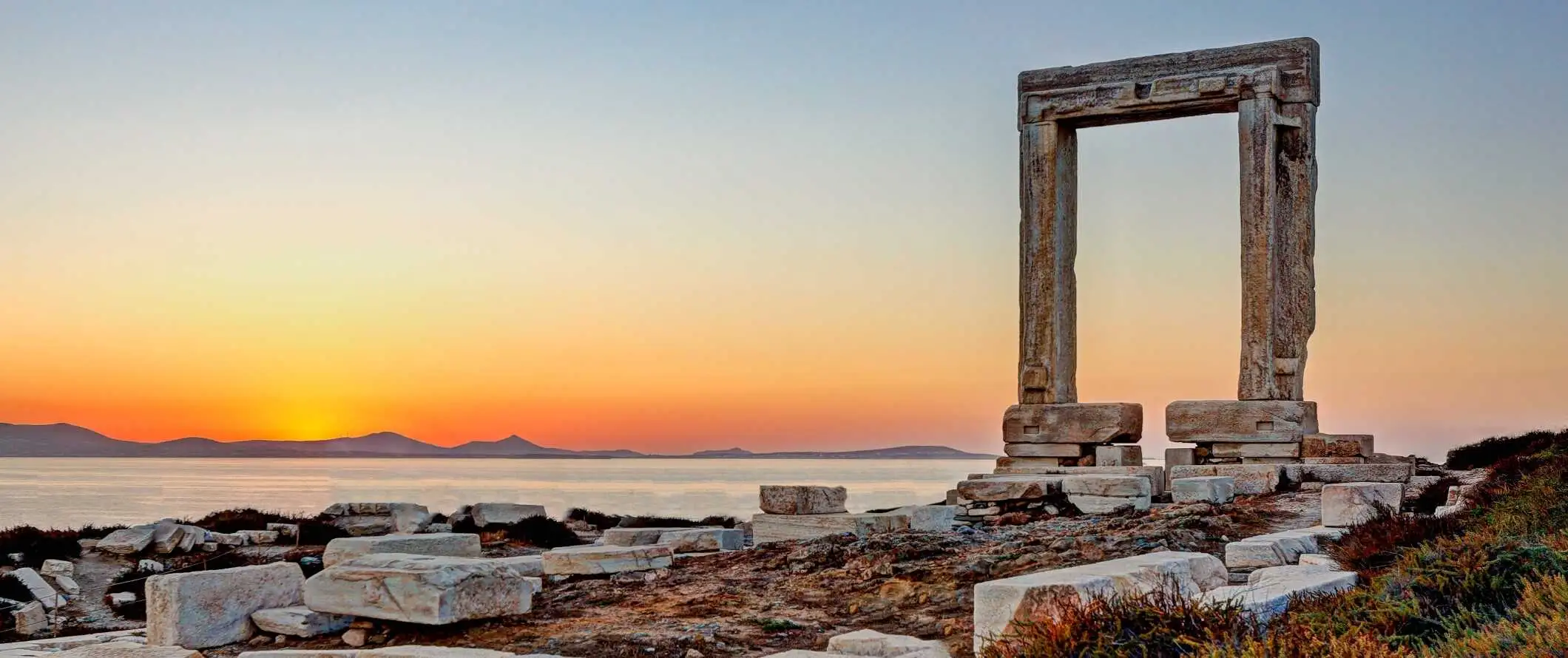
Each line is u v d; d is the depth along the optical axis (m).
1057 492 26.86
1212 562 15.99
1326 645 11.23
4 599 23.25
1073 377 34.59
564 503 124.31
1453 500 23.34
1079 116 33.53
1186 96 32.38
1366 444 30.31
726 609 17.92
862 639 14.64
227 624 17.19
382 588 16.61
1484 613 12.47
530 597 17.73
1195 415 31.80
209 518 33.19
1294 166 31.97
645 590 19.55
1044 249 33.69
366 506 32.81
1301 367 31.62
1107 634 12.16
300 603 18.06
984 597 13.98
